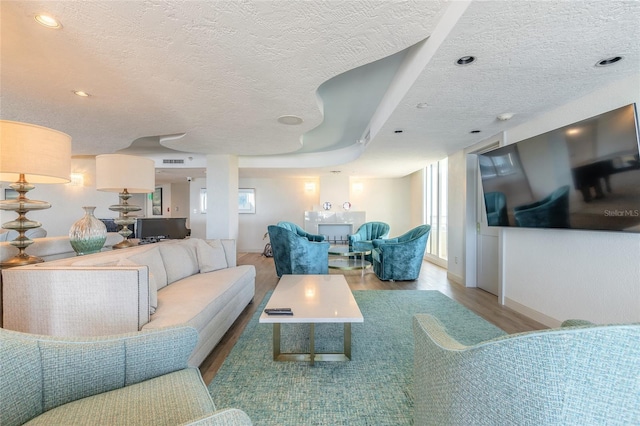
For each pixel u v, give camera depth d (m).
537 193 2.65
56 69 2.06
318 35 1.66
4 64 1.99
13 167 1.68
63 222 5.94
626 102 2.02
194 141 4.07
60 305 1.62
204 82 2.26
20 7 1.42
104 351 1.00
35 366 0.90
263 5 1.41
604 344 0.62
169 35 1.66
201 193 8.03
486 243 4.05
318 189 8.12
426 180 6.98
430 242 6.75
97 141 4.00
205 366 2.05
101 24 1.56
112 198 6.14
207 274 3.13
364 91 2.95
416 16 1.54
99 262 1.86
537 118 2.84
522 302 3.10
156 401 0.94
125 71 2.09
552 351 0.65
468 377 0.83
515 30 1.49
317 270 4.59
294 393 1.74
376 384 1.83
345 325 2.13
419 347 1.20
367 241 6.26
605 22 1.43
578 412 0.64
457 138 3.68
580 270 2.39
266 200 8.18
